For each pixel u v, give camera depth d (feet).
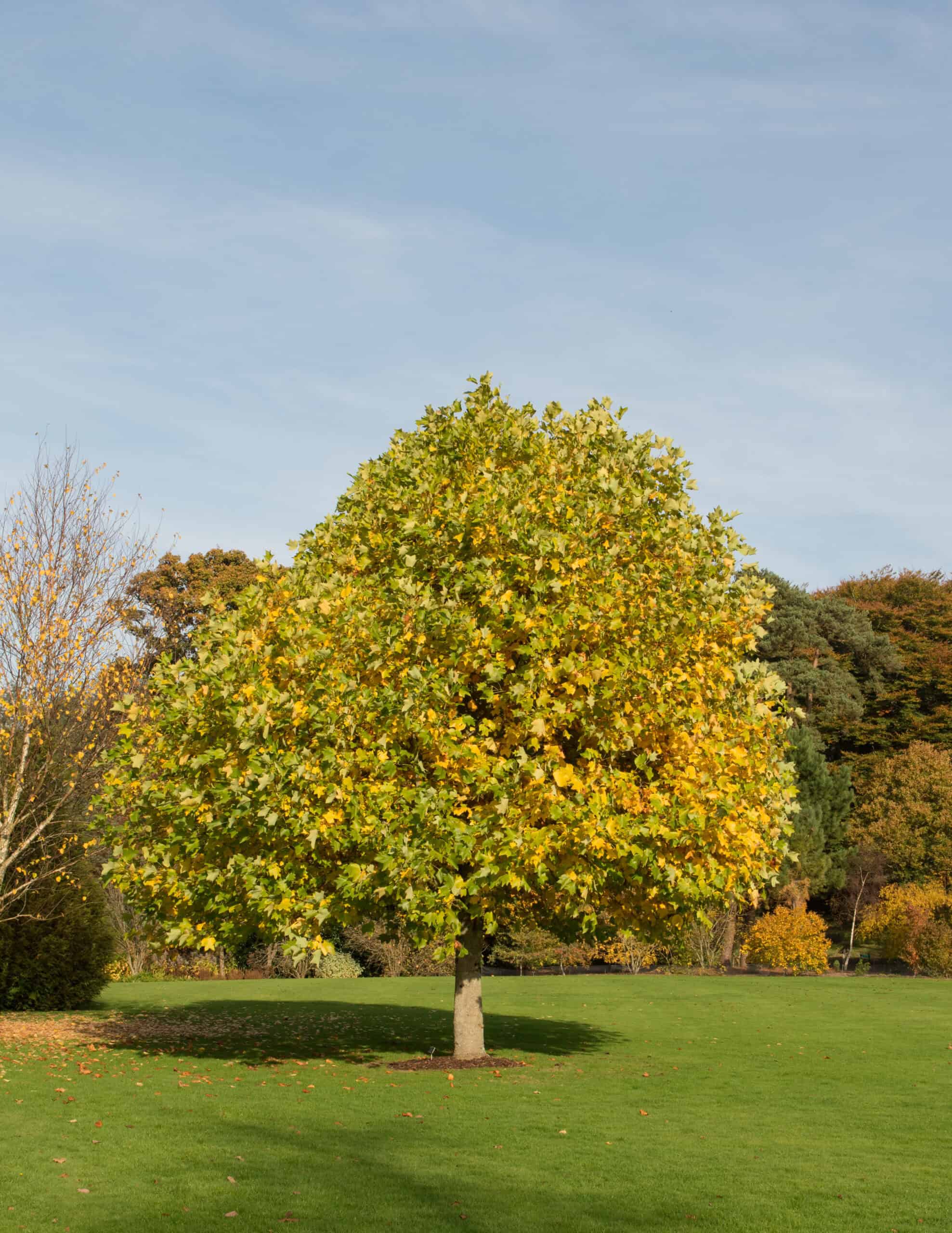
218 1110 33.86
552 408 48.98
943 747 156.66
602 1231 21.70
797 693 152.87
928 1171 27.20
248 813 36.96
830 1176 26.50
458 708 42.19
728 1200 24.14
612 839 36.47
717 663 41.65
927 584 188.96
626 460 45.57
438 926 36.52
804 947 107.34
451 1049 51.08
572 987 85.30
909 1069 46.19
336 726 37.35
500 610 38.88
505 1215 22.68
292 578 44.09
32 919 66.28
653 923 44.52
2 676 56.85
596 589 39.60
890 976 104.94
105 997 76.69
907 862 125.90
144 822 42.57
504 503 41.83
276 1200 23.48
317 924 38.75
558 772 36.04
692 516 45.24
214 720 39.27
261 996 77.87
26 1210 22.40
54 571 57.52
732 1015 67.41
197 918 41.14
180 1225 21.50
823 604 163.63
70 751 58.85
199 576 133.49
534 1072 43.70
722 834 38.65
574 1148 29.32
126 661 62.39
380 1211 22.76
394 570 42.86
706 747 39.04
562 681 39.11
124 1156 27.37
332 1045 52.75
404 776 39.14
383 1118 32.99
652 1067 46.26
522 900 47.55
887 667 164.04
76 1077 40.50
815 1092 40.04
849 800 136.15
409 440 49.01
